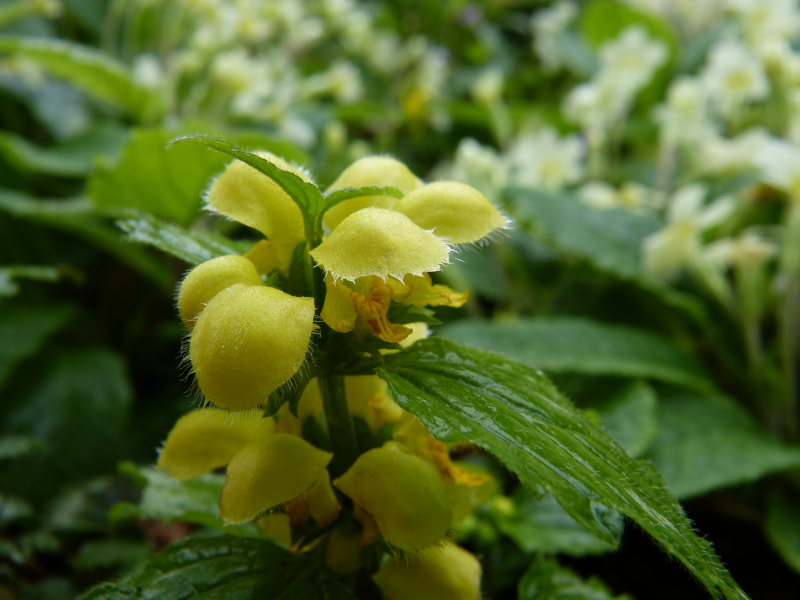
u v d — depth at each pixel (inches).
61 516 4.7
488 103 9.6
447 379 2.1
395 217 1.9
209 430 2.5
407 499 2.1
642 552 5.0
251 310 1.8
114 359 6.2
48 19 9.8
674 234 6.1
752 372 6.0
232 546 2.4
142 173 5.9
